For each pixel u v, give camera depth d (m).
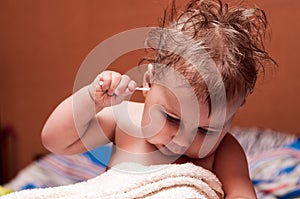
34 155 2.55
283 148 1.74
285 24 2.05
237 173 0.83
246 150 1.77
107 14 2.33
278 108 2.09
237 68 0.74
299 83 2.06
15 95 2.55
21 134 2.56
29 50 2.49
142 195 0.73
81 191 0.75
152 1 2.24
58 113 0.81
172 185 0.74
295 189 1.47
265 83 1.91
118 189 0.74
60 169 1.94
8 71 2.54
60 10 2.42
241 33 0.77
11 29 2.51
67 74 2.45
